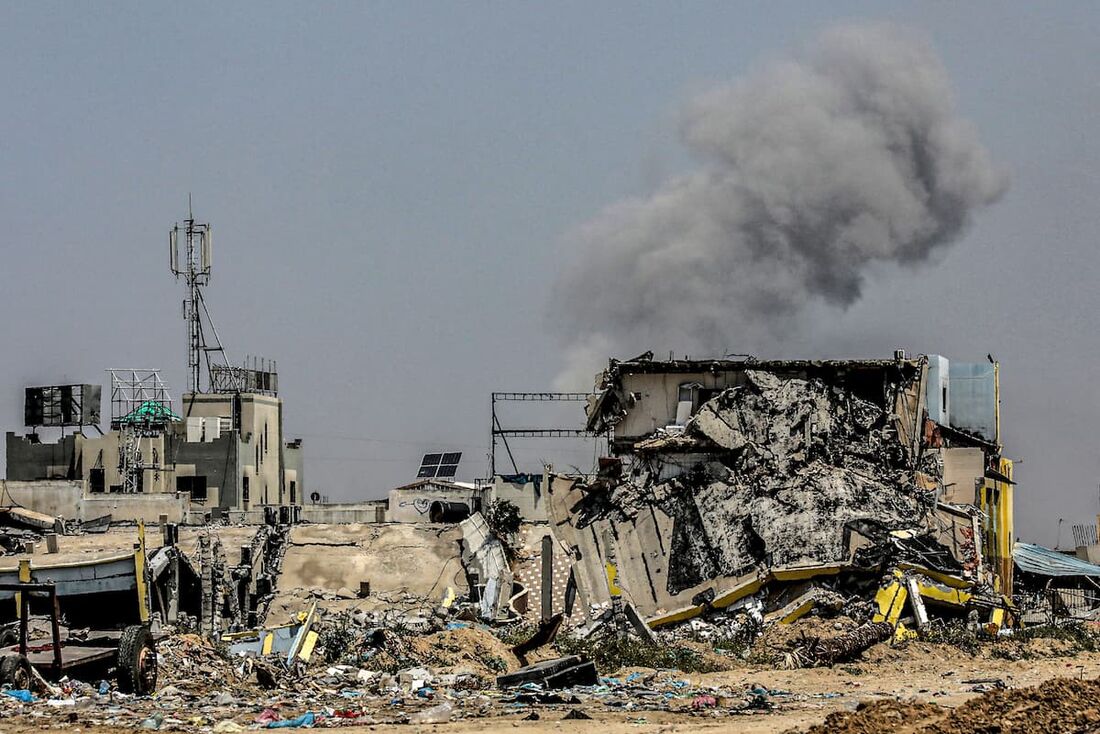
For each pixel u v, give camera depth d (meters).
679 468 157.75
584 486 161.00
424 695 89.00
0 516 179.50
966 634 134.25
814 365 163.62
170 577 145.62
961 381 190.25
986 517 166.62
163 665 92.44
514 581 163.50
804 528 146.62
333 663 105.19
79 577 123.19
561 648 119.81
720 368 167.75
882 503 150.62
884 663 120.81
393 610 156.62
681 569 150.62
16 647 84.06
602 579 153.75
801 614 139.12
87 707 76.56
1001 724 68.81
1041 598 182.50
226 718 75.31
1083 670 115.88
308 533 172.12
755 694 92.31
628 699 87.69
